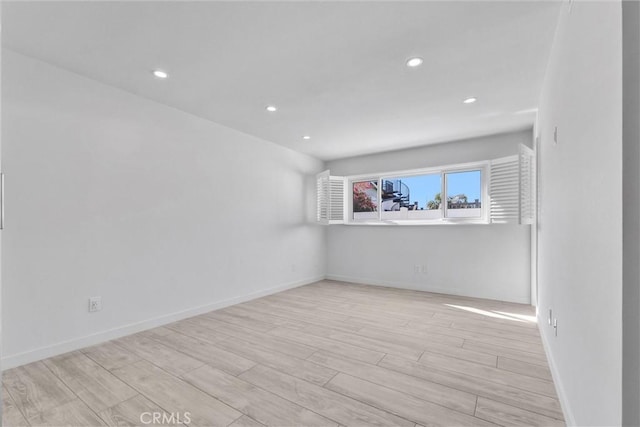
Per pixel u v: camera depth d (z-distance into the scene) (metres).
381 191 5.17
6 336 2.12
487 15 1.77
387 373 2.10
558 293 1.92
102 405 1.74
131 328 2.82
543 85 2.62
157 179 3.04
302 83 2.64
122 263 2.76
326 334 2.84
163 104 3.10
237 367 2.19
